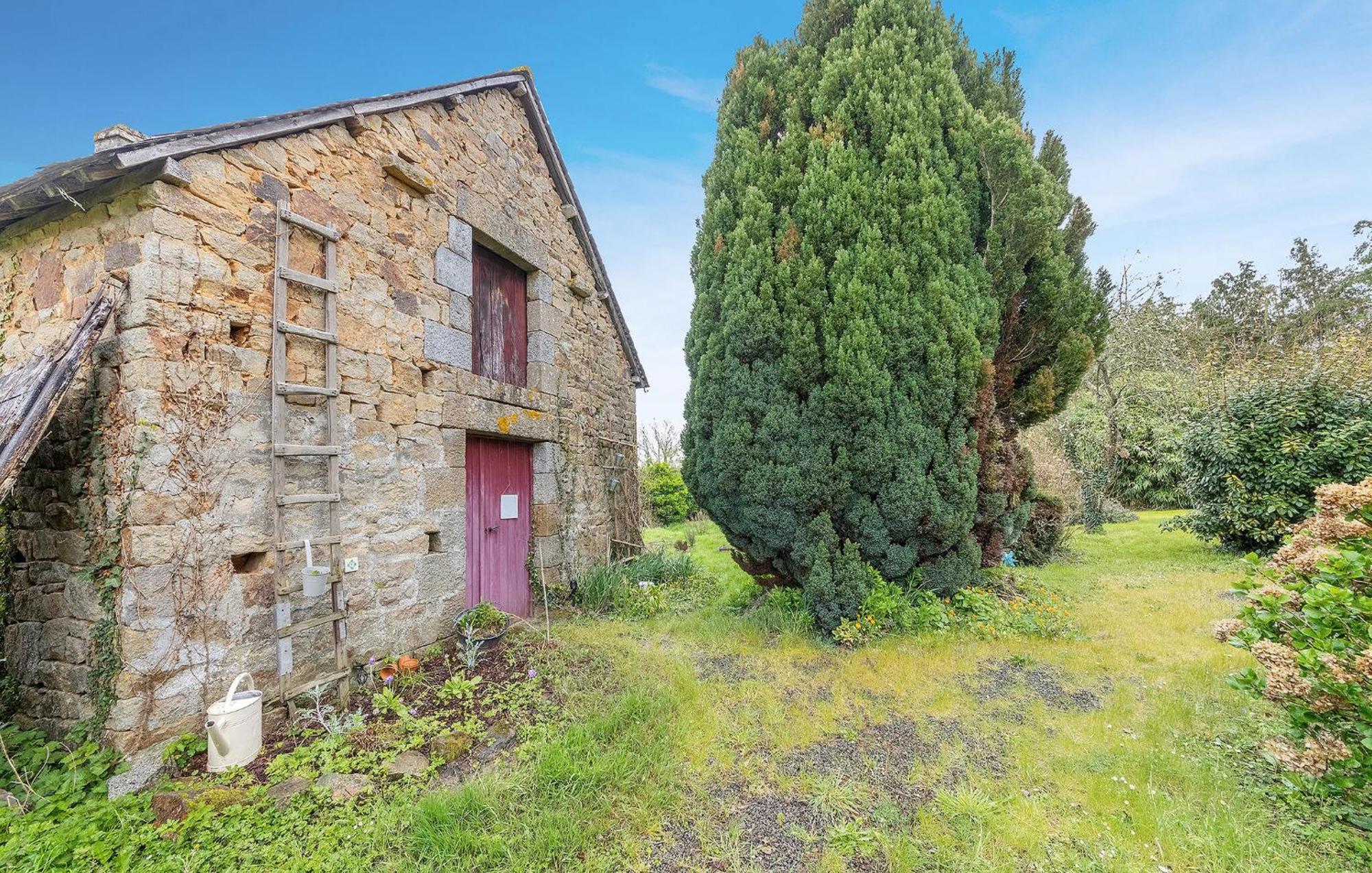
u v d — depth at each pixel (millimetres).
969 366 4637
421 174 4285
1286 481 6598
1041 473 9594
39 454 2873
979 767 2811
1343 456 6289
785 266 4828
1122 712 3270
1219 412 7426
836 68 5199
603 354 7469
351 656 3625
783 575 5395
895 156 4883
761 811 2496
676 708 3375
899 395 4617
